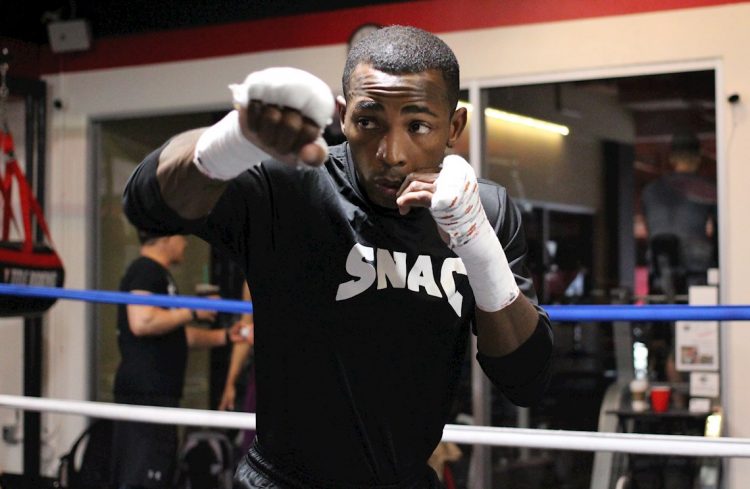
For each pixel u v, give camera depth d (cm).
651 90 365
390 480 125
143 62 441
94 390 458
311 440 122
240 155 86
